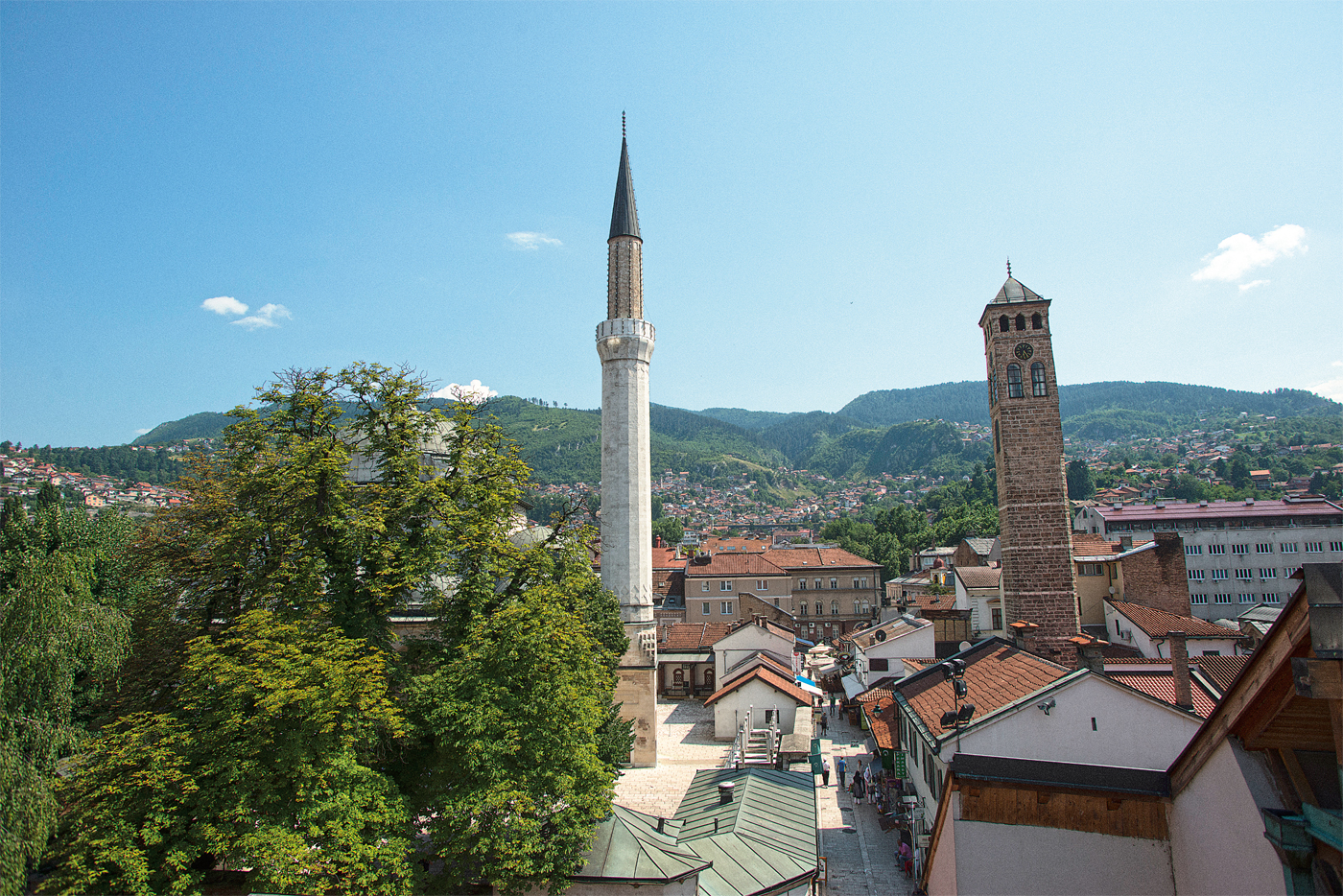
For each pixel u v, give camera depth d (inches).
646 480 2231.8
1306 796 470.0
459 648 1175.6
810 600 4483.3
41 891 888.3
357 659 1060.5
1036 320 2041.1
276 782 951.6
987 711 1119.6
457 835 995.3
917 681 1573.6
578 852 1029.8
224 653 1080.8
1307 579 391.5
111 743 956.0
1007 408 2012.8
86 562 1877.5
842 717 2677.2
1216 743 521.0
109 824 890.1
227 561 1188.5
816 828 1264.8
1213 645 1934.1
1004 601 2020.2
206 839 916.0
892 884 1295.5
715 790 1412.4
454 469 1352.1
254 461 1268.5
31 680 1024.9
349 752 992.9
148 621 1315.2
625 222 2347.4
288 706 955.3
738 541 5915.4
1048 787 624.1
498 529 1346.0
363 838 962.1
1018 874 619.5
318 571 1139.9
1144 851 601.6
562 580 1422.2
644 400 2258.9
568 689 1098.7
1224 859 516.1
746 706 2338.8
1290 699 449.7
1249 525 3868.1
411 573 1176.2
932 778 1194.6
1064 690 991.6
